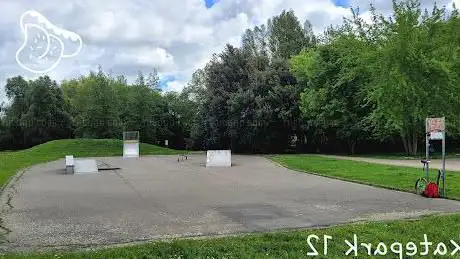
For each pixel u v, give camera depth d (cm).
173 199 1343
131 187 1677
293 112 4175
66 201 1332
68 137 6284
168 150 4638
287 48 5959
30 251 748
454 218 952
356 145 4219
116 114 5550
